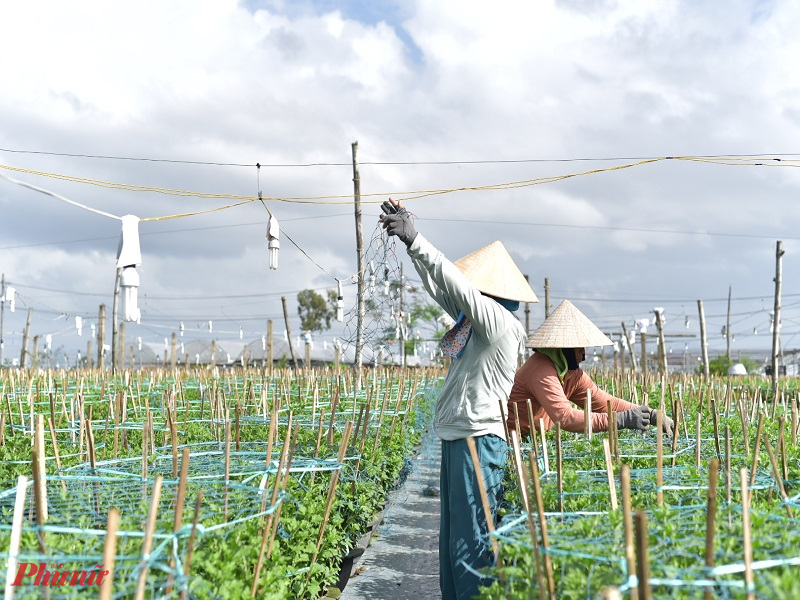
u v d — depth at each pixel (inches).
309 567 193.0
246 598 136.6
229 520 166.6
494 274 186.1
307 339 926.4
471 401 178.7
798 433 255.4
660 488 144.9
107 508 165.3
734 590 101.7
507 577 127.6
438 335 1227.9
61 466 218.2
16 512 115.7
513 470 187.9
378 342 425.1
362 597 244.2
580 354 208.5
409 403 432.8
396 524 334.3
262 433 299.0
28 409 413.4
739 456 207.2
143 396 500.7
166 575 128.0
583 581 113.5
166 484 180.1
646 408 196.5
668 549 120.6
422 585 255.3
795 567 110.5
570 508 160.7
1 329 1658.5
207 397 481.1
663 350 957.8
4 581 120.3
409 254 173.5
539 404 210.2
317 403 407.8
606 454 143.6
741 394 297.0
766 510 142.9
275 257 330.6
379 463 295.1
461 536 175.9
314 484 234.4
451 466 180.9
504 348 177.6
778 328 807.1
